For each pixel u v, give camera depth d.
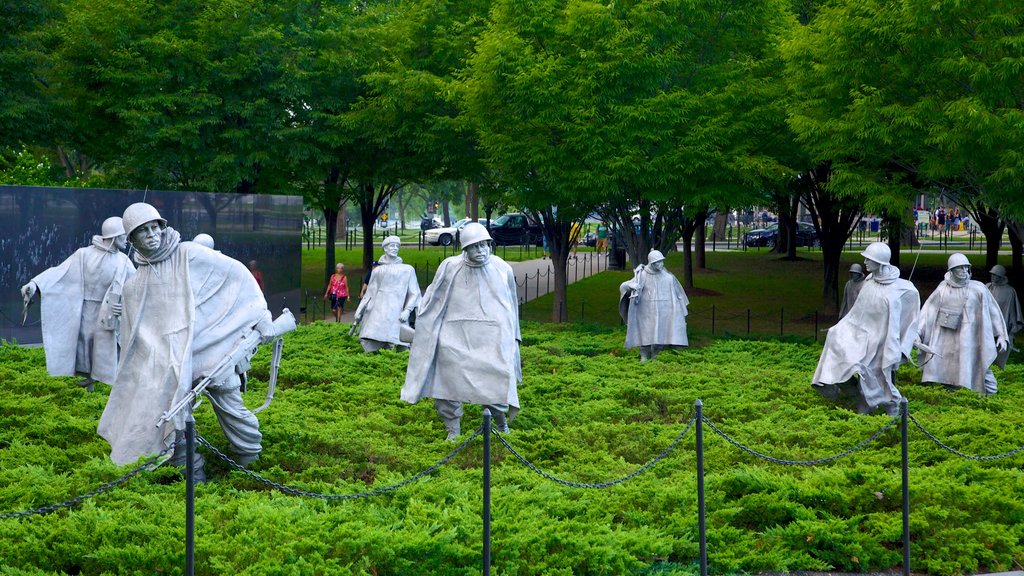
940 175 20.47
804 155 25.16
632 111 23.48
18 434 12.22
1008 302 22.80
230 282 10.67
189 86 29.38
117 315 14.62
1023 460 12.02
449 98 26.06
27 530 8.49
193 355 10.27
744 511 10.06
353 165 33.69
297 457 11.60
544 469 11.70
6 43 27.88
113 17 28.81
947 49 19.45
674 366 19.47
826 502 10.27
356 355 19.67
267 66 29.72
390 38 30.94
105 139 31.36
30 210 21.77
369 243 39.34
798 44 21.83
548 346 22.23
